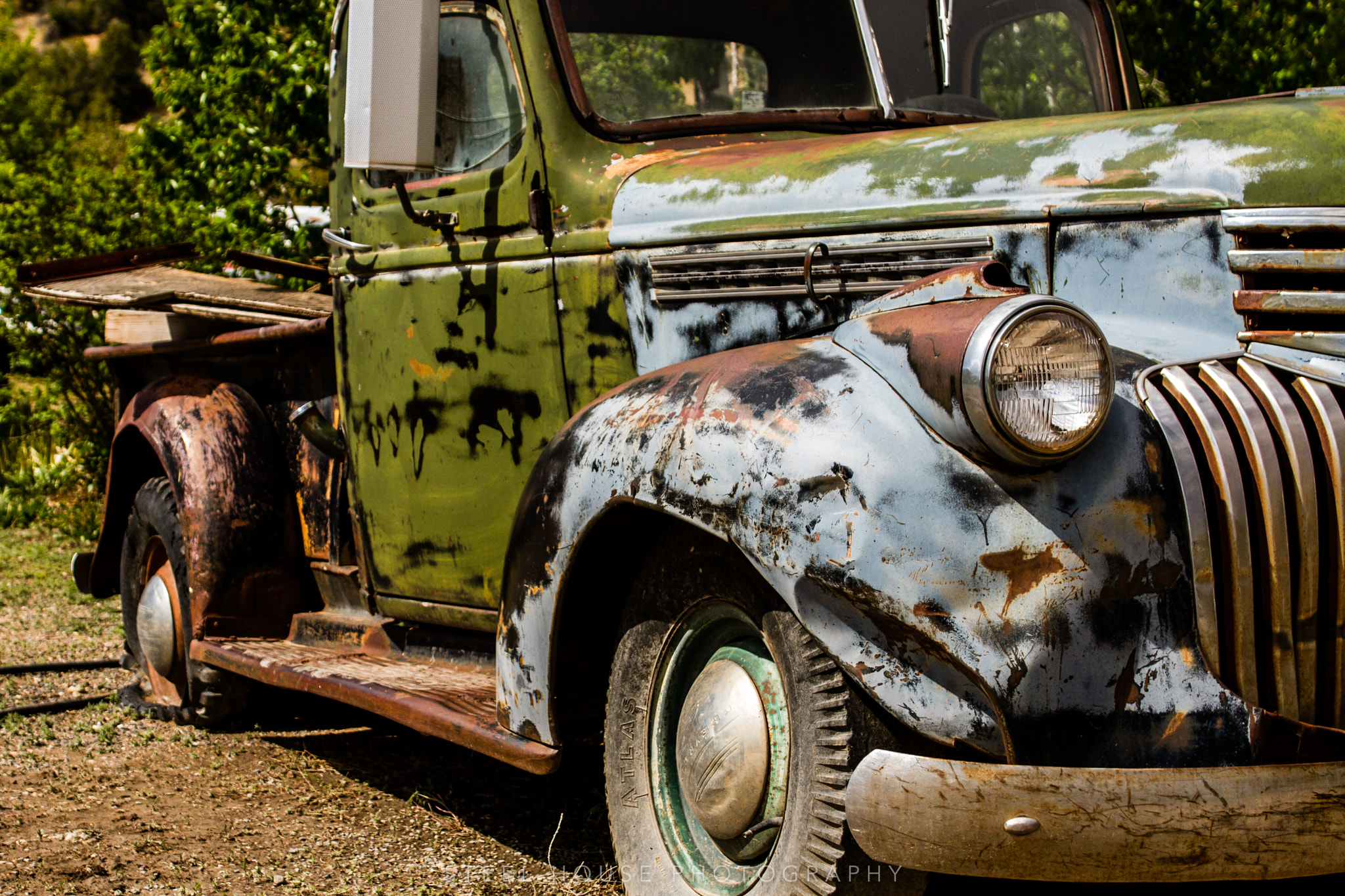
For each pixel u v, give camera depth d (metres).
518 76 3.11
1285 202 2.19
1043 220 2.40
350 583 3.95
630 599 2.54
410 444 3.48
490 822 3.27
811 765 2.12
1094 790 1.89
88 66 52.97
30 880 2.84
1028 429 1.96
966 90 3.42
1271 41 5.85
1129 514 2.01
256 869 2.91
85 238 8.48
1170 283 2.29
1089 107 3.76
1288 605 2.02
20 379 9.98
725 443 2.21
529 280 3.10
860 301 2.55
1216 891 2.67
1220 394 2.10
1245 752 1.99
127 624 4.73
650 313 2.87
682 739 2.37
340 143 3.74
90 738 4.12
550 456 2.59
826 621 2.08
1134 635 1.99
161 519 4.33
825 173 2.69
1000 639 1.97
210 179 7.53
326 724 4.30
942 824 1.92
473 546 3.32
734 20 3.23
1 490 8.86
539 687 2.58
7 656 5.21
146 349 4.61
